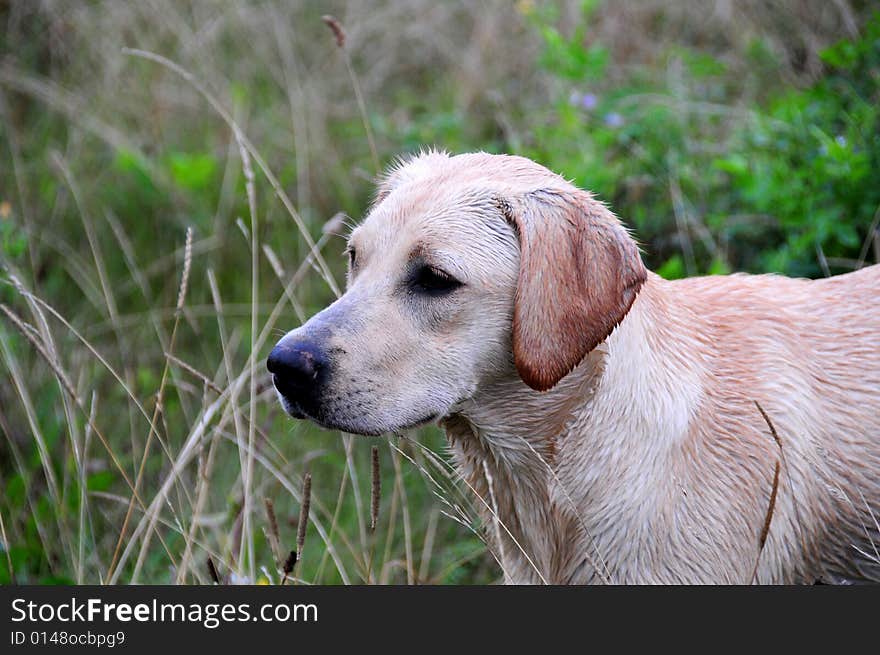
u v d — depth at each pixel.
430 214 4.81
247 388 7.32
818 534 5.14
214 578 5.34
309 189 9.18
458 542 6.70
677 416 4.84
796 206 7.02
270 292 8.44
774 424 4.95
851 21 8.60
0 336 6.75
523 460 5.02
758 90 8.98
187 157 9.34
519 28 10.21
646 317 4.94
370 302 4.79
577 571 4.97
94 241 8.79
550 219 4.71
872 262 6.95
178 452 7.21
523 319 4.67
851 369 5.20
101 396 7.71
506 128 8.82
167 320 8.20
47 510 6.61
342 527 6.85
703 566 4.80
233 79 10.24
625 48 9.88
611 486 4.83
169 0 10.46
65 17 10.27
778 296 5.37
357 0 10.92
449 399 4.82
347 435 6.07
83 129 9.66
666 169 7.96
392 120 9.77
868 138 7.25
